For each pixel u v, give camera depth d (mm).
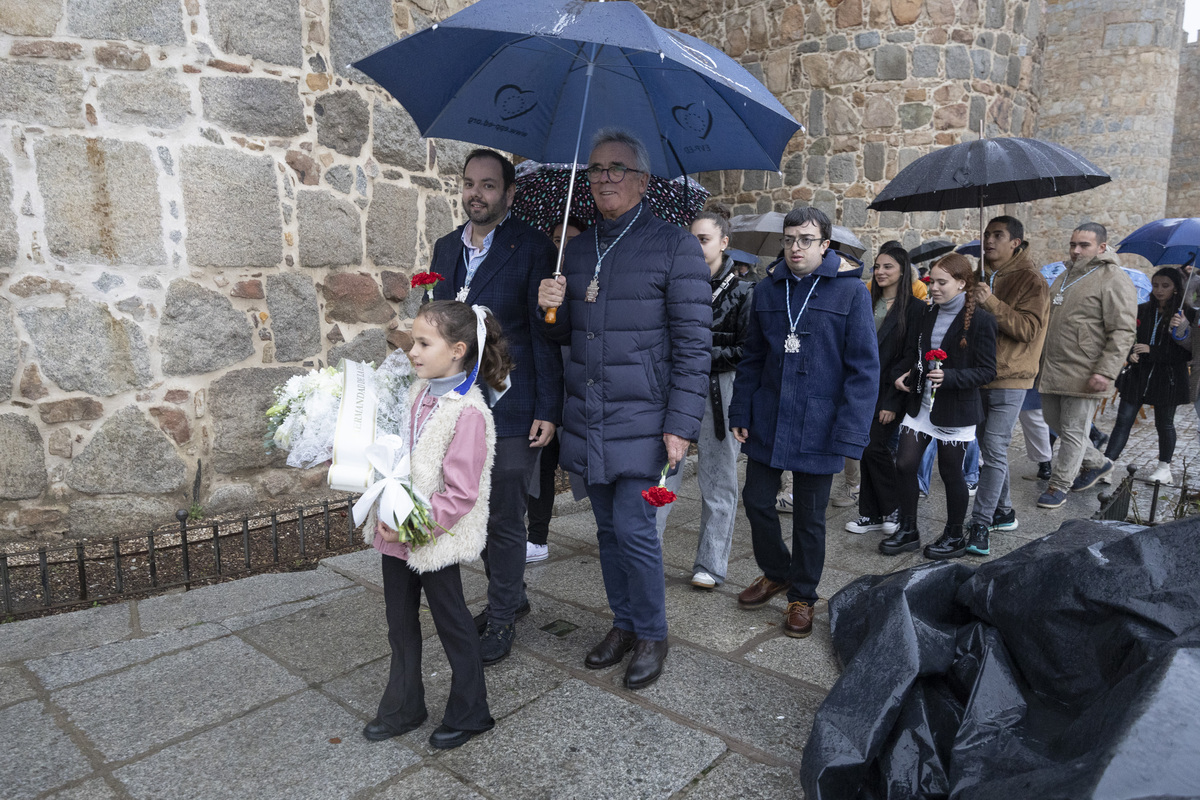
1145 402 5949
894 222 7965
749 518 3309
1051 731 1980
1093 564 2135
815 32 8047
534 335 2895
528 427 2848
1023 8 7961
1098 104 14961
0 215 3621
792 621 3100
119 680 2660
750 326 3297
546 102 2947
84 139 3785
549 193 3619
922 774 1939
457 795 2061
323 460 2172
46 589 3191
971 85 7676
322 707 2502
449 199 5527
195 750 2254
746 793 2084
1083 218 15344
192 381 4184
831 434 3014
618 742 2320
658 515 3209
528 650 2947
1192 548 2014
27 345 3729
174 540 3938
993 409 4137
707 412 3551
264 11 4277
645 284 2553
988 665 2168
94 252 3852
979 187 4199
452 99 2869
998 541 4395
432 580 2244
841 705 2098
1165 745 1454
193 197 4098
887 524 4484
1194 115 19656
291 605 3305
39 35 3660
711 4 8758
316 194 4598
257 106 4293
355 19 4734
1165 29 14484
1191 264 6902
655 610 2691
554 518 4699
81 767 2166
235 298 4305
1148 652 1809
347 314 4848
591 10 2098
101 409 3922
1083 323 4898
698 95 2654
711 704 2557
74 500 3898
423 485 2098
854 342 2973
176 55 3998
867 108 7891
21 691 2580
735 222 6832
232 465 4355
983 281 4270
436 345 2133
